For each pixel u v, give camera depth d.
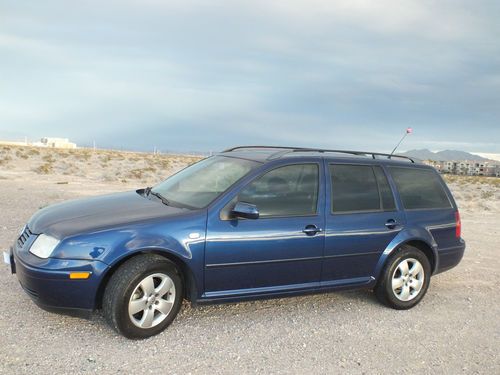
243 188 4.91
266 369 4.04
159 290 4.48
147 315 4.40
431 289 6.85
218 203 4.76
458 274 7.77
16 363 3.77
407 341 4.89
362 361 4.35
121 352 4.12
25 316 4.68
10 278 5.73
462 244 6.52
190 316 5.07
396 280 5.78
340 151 6.06
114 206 4.98
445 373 4.25
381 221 5.66
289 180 5.21
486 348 4.86
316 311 5.56
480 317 5.78
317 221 5.21
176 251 4.46
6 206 11.02
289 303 5.77
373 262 5.62
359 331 5.05
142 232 4.38
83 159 34.78
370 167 5.87
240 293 4.87
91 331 4.49
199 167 5.93
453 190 33.47
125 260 4.38
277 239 4.92
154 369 3.88
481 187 37.66
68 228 4.34
